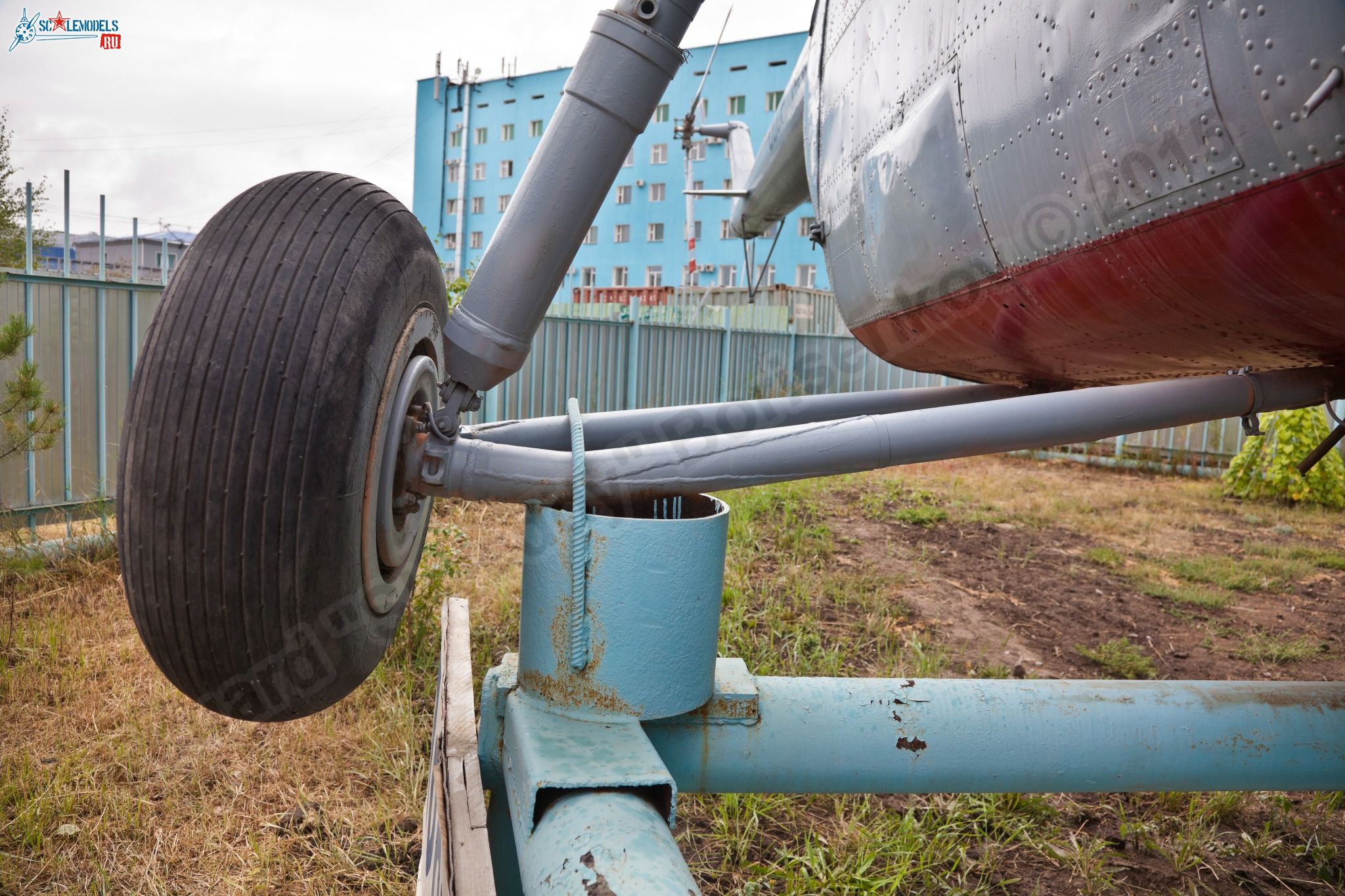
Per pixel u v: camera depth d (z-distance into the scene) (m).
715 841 2.46
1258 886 2.39
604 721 1.48
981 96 2.00
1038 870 2.43
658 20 1.68
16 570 4.08
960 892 2.24
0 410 4.05
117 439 5.34
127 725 2.93
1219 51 1.31
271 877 2.22
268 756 2.79
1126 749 1.74
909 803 2.71
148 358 1.52
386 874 2.25
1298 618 5.04
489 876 1.18
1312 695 1.85
